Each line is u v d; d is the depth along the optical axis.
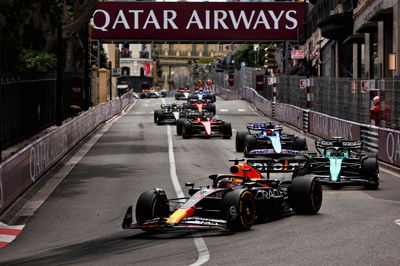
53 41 87.94
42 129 77.81
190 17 141.88
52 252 24.39
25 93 68.19
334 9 112.19
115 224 30.02
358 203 33.22
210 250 22.67
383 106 60.78
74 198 37.97
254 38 143.12
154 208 26.31
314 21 132.88
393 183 41.34
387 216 29.14
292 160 39.53
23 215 33.12
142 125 98.38
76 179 45.62
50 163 49.06
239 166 31.27
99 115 96.69
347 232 25.34
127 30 141.38
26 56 83.19
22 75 65.88
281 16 143.00
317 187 30.03
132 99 188.62
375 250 21.91
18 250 25.42
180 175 46.31
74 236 27.78
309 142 72.50
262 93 145.75
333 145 41.25
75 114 93.44
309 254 21.52
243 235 25.17
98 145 69.81
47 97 80.75
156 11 141.62
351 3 99.25
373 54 95.06
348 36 103.62
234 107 144.25
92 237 27.20
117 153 62.00
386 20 81.81
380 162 51.22
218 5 142.12
